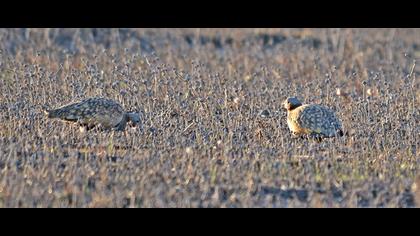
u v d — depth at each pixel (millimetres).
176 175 21953
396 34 54562
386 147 26672
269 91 34031
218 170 22578
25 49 44156
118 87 32906
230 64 41844
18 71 36031
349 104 32531
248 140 26234
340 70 43344
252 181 21672
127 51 40500
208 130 27859
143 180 20953
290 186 21906
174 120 29000
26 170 21859
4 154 23484
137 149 24750
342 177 22906
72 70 35438
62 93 32938
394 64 43531
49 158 22969
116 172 21969
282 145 25719
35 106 29812
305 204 20500
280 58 45438
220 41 50438
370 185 22141
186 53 45625
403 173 23797
